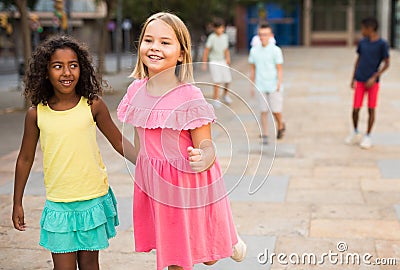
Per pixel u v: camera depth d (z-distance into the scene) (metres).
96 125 3.39
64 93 3.22
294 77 20.62
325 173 7.02
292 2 46.78
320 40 47.62
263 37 8.49
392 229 5.05
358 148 8.44
